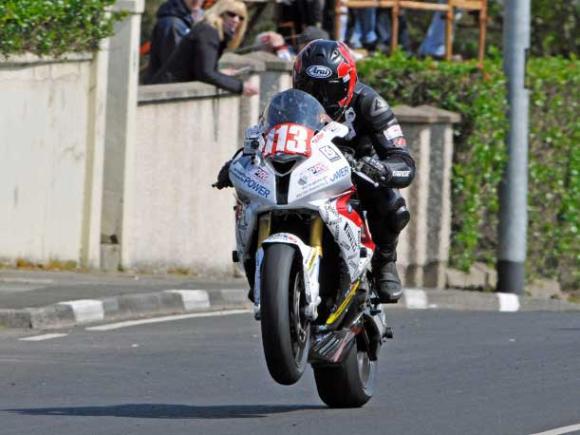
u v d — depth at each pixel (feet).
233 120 217.77
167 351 131.64
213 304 171.12
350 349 96.48
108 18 191.42
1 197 180.75
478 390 109.09
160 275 200.13
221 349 133.90
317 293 87.76
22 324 146.10
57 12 183.73
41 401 102.83
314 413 98.02
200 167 212.02
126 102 197.47
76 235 194.08
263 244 87.10
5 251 182.50
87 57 192.44
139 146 200.95
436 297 195.42
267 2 246.68
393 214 97.55
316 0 232.53
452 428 91.25
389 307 187.93
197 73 209.15
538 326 156.76
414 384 112.88
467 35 306.76
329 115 94.07
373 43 247.09
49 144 187.93
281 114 90.17
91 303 154.10
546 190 249.75
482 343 139.64
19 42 179.22
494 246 243.60
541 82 244.01
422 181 228.02
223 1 213.46
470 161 236.22
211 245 216.33
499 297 200.13
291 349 86.12
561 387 110.01
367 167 92.53
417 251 228.43
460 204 235.81
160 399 104.68
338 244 89.92
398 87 238.07
